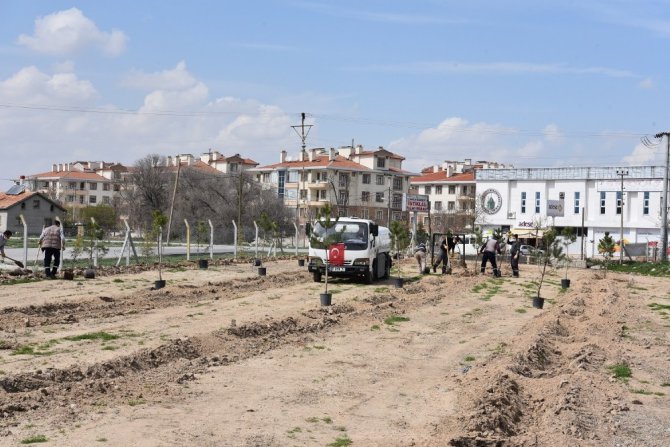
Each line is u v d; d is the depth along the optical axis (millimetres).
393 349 15289
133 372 11828
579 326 19453
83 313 18219
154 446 7992
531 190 81688
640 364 14086
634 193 75875
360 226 30219
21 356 12633
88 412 9234
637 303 26359
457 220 101562
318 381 11938
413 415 10062
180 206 90812
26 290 22297
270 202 89875
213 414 9547
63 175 139500
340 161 108375
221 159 128250
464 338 17141
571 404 10227
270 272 33938
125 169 147375
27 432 8289
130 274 29000
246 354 13828
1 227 65500
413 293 27172
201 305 20859
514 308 23719
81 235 30031
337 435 8922
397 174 112938
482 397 10305
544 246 33625
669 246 71312
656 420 9977
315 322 18234
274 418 9539
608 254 51062
